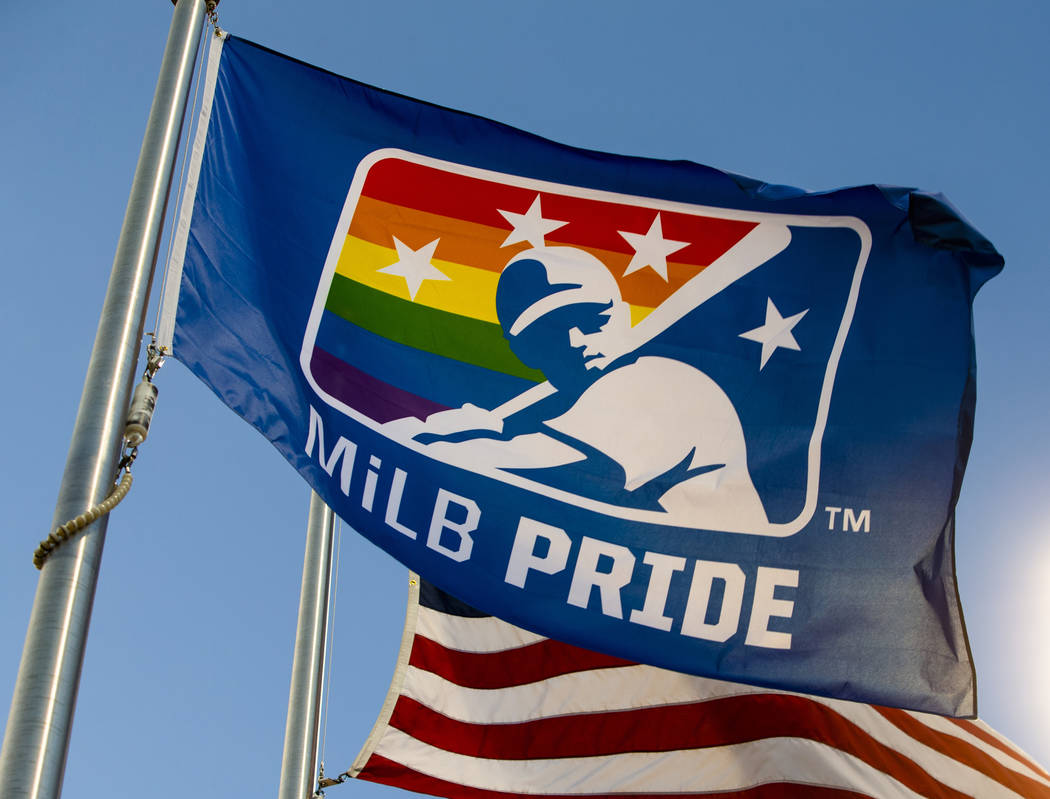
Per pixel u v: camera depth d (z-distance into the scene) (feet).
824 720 28.73
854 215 23.02
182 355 18.95
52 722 13.23
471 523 19.95
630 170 23.30
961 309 22.41
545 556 19.90
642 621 19.69
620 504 20.51
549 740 28.40
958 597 20.38
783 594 20.18
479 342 21.52
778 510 20.84
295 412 19.66
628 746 28.25
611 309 22.18
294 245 21.38
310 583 27.07
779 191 23.30
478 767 27.99
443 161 22.94
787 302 22.54
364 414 20.34
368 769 27.73
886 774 28.32
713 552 20.35
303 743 24.81
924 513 20.94
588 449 20.93
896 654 19.83
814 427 21.56
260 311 20.31
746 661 19.62
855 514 20.90
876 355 22.16
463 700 29.04
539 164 23.25
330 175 22.22
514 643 30.12
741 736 28.32
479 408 20.93
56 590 14.19
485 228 22.50
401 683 29.01
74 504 15.03
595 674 29.43
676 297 22.44
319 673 26.05
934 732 30.37
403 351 21.12
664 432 21.26
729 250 22.86
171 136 19.95
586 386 21.49
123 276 17.69
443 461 20.35
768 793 27.48
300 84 22.81
